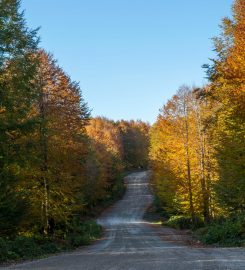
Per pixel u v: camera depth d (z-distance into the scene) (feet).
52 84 89.71
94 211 241.14
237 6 71.56
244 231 77.56
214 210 121.70
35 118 71.20
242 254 49.39
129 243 90.48
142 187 355.36
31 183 82.43
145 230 143.13
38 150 81.30
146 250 66.23
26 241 73.05
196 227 126.00
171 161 134.51
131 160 488.85
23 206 70.38
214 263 40.98
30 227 86.48
